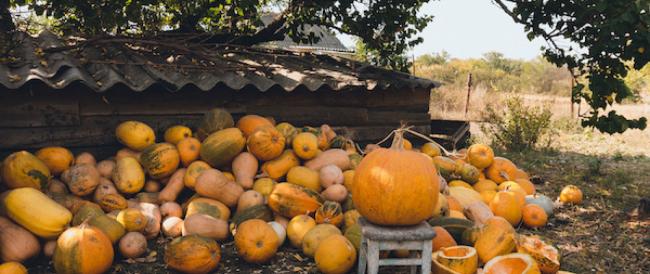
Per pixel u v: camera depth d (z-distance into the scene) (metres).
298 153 6.24
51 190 5.44
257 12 9.69
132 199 5.82
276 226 5.27
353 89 8.13
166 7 8.91
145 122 6.78
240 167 5.99
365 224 4.30
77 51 6.89
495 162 7.39
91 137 6.44
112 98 6.54
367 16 9.70
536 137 12.42
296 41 9.78
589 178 9.29
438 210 5.48
